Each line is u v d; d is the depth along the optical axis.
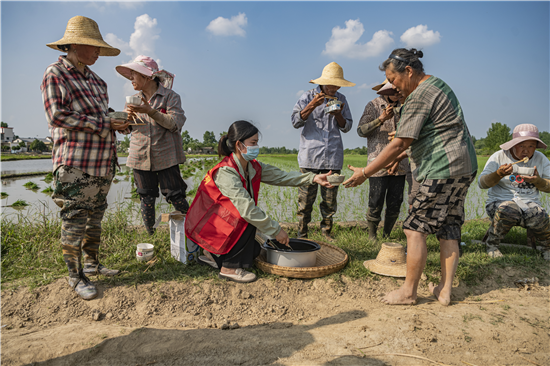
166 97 3.99
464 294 3.18
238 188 3.08
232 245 3.16
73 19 2.77
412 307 2.87
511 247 4.33
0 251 3.63
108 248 3.92
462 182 2.71
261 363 2.08
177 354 2.20
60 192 2.81
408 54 2.72
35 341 2.35
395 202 4.49
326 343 2.30
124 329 2.55
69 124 2.62
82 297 2.89
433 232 2.83
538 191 4.08
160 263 3.52
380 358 2.11
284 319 2.83
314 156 4.41
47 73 2.65
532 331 2.44
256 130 3.10
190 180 13.11
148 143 3.94
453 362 2.08
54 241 3.97
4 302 2.84
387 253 3.53
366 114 4.51
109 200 7.78
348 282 3.33
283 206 7.21
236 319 2.82
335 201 4.64
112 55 3.26
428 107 2.64
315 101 4.13
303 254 3.37
